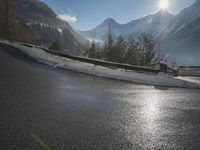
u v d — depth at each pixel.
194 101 8.69
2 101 6.61
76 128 5.07
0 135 4.41
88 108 6.68
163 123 5.88
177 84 12.80
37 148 4.04
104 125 5.40
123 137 4.79
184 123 5.96
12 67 13.55
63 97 7.70
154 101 8.29
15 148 3.97
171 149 4.40
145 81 12.80
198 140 4.89
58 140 4.41
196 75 21.70
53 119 5.49
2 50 21.73
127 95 9.02
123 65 17.45
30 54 19.50
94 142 4.45
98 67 16.66
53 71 13.60
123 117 6.12
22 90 8.20
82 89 9.39
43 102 6.87
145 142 4.63
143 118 6.17
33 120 5.32
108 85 10.92
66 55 21.53
